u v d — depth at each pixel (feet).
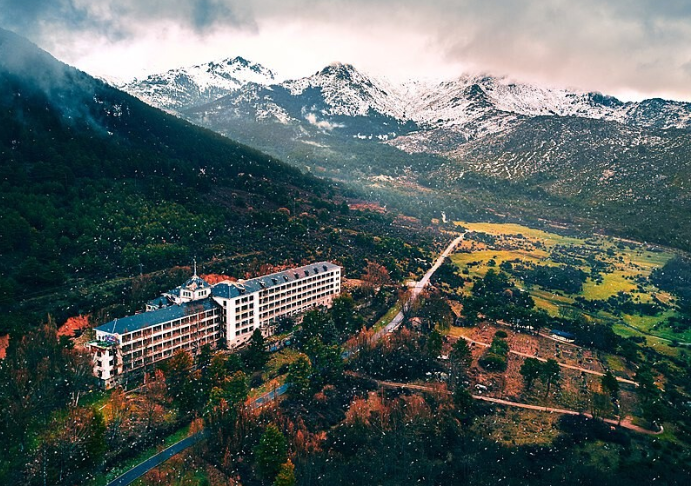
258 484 500.33
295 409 604.90
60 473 481.05
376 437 580.30
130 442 534.37
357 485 510.58
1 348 640.58
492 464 556.10
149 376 636.48
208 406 568.82
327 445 559.79
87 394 605.73
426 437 588.50
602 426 629.51
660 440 611.88
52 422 536.42
